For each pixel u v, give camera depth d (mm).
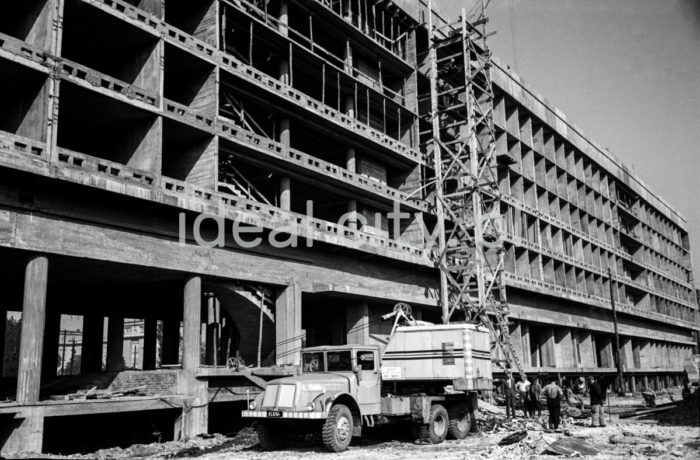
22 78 23578
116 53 29703
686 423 24016
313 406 18859
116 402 23750
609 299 80125
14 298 36250
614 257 84500
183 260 28219
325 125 39438
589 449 17188
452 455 17891
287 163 35281
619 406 42500
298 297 33906
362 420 20469
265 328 34750
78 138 30266
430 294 46594
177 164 31438
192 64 30953
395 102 46031
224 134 30984
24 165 21797
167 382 27688
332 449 19031
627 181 92812
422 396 21500
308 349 21688
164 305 42438
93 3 25734
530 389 31516
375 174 45875
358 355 20984
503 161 58656
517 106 63469
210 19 32281
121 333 36438
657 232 105750
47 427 25109
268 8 38344
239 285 31984
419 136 49094
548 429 25047
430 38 48938
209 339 37688
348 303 40031
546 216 66062
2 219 21984
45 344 38406
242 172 37094
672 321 100625
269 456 18609
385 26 49500
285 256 34062
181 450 22047
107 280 30906
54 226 23562
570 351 67500
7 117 24422
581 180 77188
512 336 57688
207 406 26984
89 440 26359
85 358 40281
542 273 63688
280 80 38625
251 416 19250
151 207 26609
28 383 21734
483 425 27641
